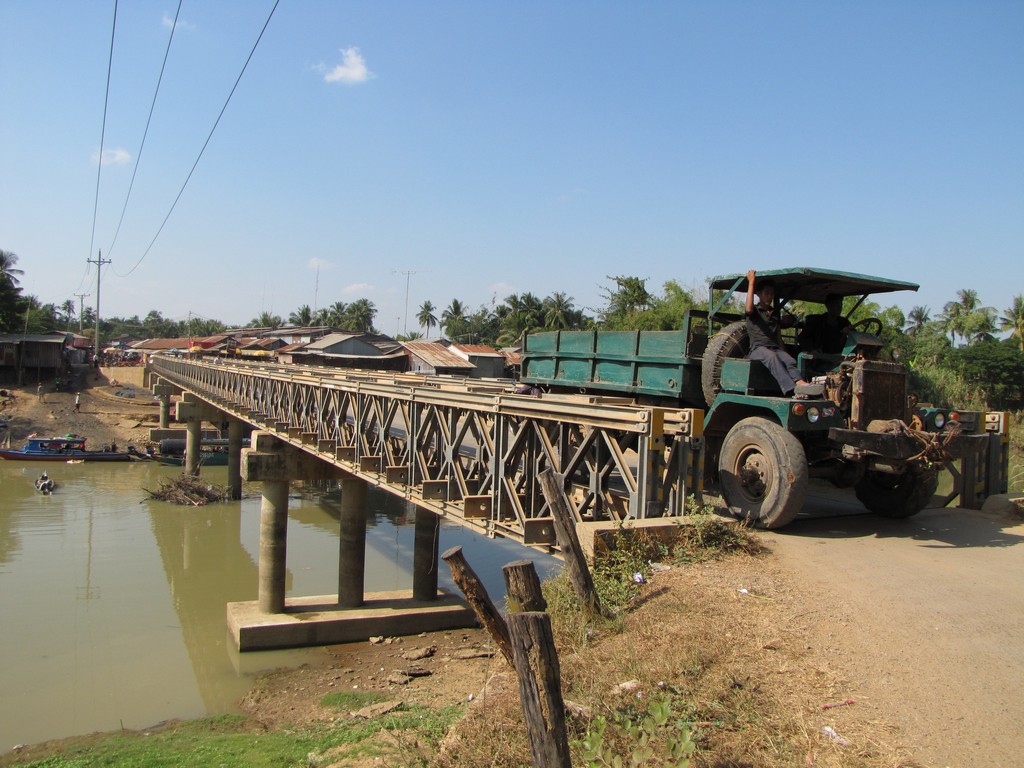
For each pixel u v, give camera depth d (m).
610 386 9.58
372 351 52.81
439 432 9.94
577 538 5.26
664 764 3.42
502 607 13.58
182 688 10.53
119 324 143.00
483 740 4.19
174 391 41.22
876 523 7.27
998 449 8.48
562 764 3.41
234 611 12.97
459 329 83.38
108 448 36.09
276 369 18.88
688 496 6.25
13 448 35.59
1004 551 6.23
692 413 6.15
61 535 21.16
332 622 12.41
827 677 4.06
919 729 3.55
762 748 3.53
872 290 7.96
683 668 4.24
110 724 9.33
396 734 6.82
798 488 6.30
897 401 6.87
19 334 58.91
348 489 13.48
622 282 32.59
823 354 7.58
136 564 18.33
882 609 4.86
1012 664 4.13
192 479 28.48
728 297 8.09
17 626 13.40
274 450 13.73
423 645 12.22
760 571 5.57
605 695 4.12
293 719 9.14
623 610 5.12
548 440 7.45
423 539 13.79
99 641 12.66
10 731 9.09
